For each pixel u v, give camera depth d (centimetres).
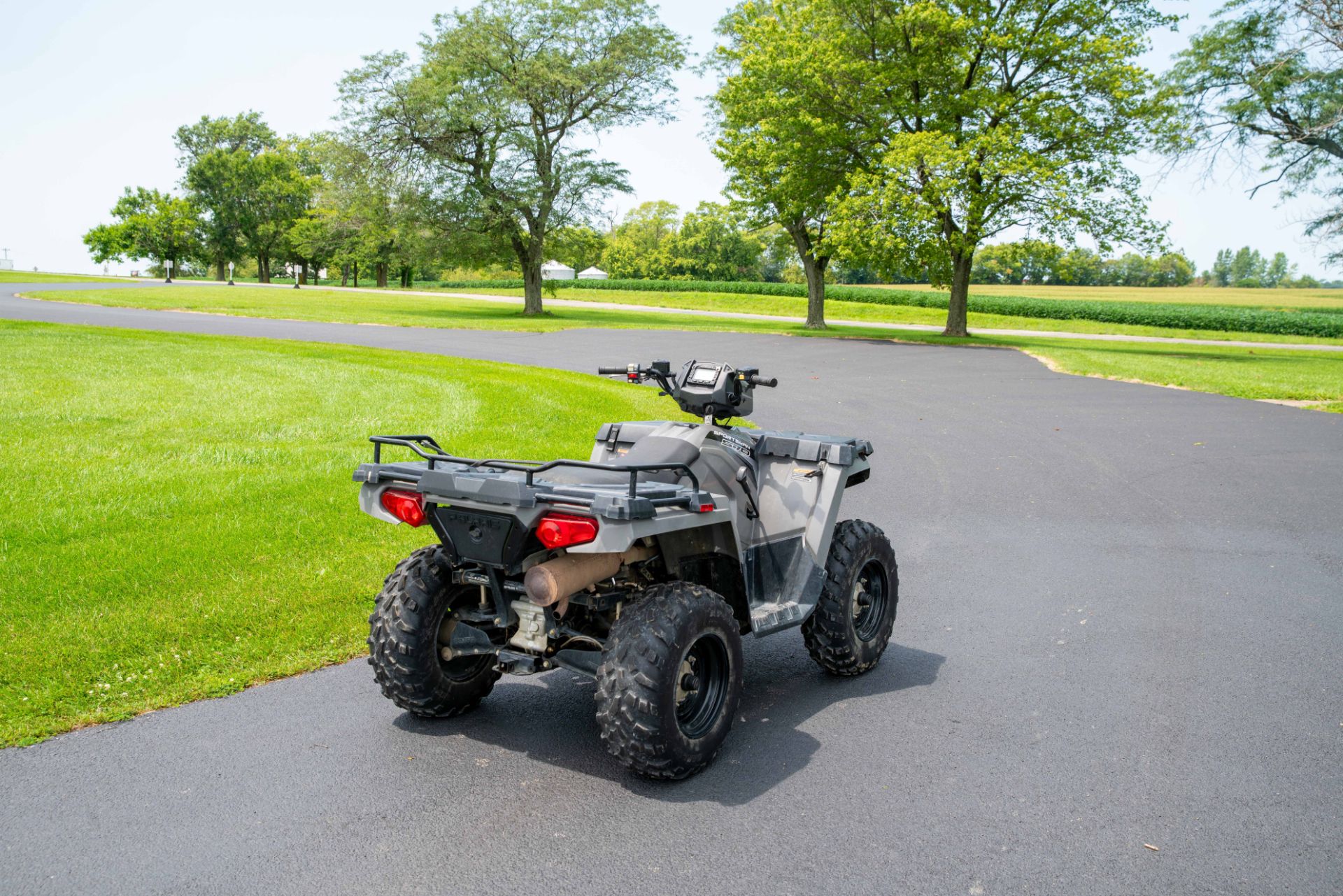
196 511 781
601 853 330
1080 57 3117
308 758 406
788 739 429
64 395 1320
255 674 497
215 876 316
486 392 1518
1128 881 314
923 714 458
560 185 4719
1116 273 13375
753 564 457
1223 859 328
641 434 461
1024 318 6234
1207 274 18350
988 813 361
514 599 401
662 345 2808
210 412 1241
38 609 562
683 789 380
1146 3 3241
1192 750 416
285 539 718
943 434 1377
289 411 1269
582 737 433
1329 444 1292
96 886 310
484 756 410
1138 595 655
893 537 821
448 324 3491
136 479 868
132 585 609
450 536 385
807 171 3531
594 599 397
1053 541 805
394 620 418
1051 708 465
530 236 4750
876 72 3256
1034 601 645
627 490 354
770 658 543
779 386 1939
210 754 409
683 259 11662
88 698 461
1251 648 550
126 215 11369
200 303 4169
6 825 349
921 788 381
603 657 374
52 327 2386
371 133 4409
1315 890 310
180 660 505
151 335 2320
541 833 344
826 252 3403
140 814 357
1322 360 3169
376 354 2127
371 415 1259
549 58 4453
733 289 8450
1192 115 3094
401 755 410
